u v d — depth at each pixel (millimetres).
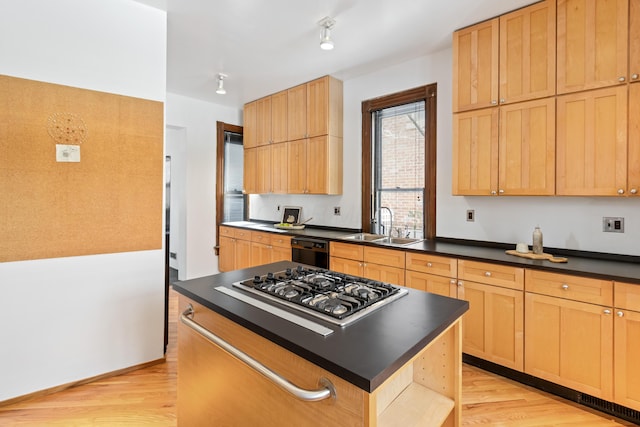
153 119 2482
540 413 1954
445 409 1206
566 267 2023
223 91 3844
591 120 2113
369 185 3785
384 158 3723
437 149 3217
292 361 1012
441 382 1292
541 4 2303
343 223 4066
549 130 2277
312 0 2363
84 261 2229
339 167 3996
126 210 2379
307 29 2770
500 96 2500
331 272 1729
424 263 2666
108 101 2283
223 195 5176
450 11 2477
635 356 1767
